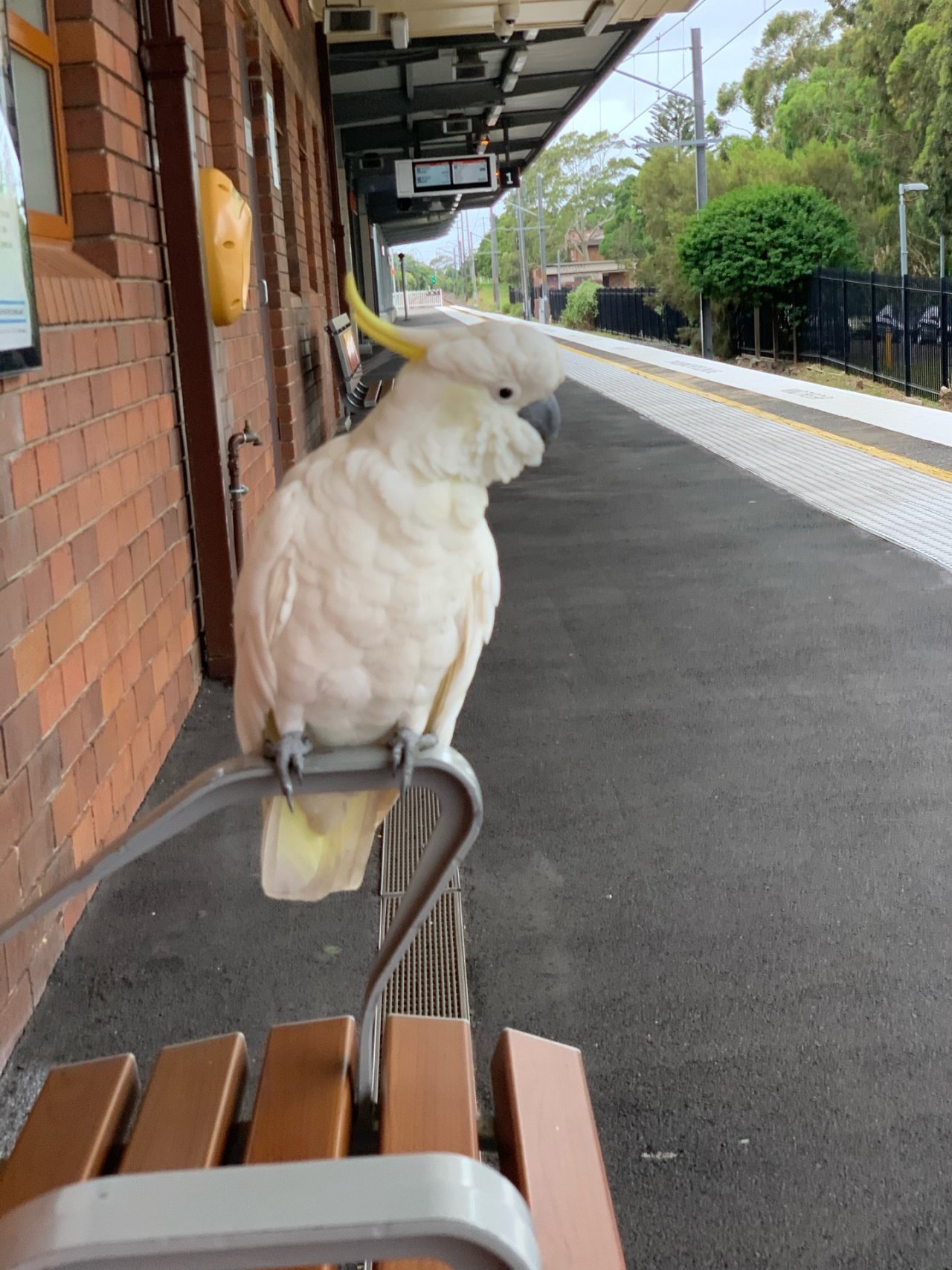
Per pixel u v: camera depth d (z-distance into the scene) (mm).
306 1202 1013
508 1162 1684
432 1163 1047
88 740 3295
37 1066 2645
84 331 3404
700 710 4641
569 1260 1450
